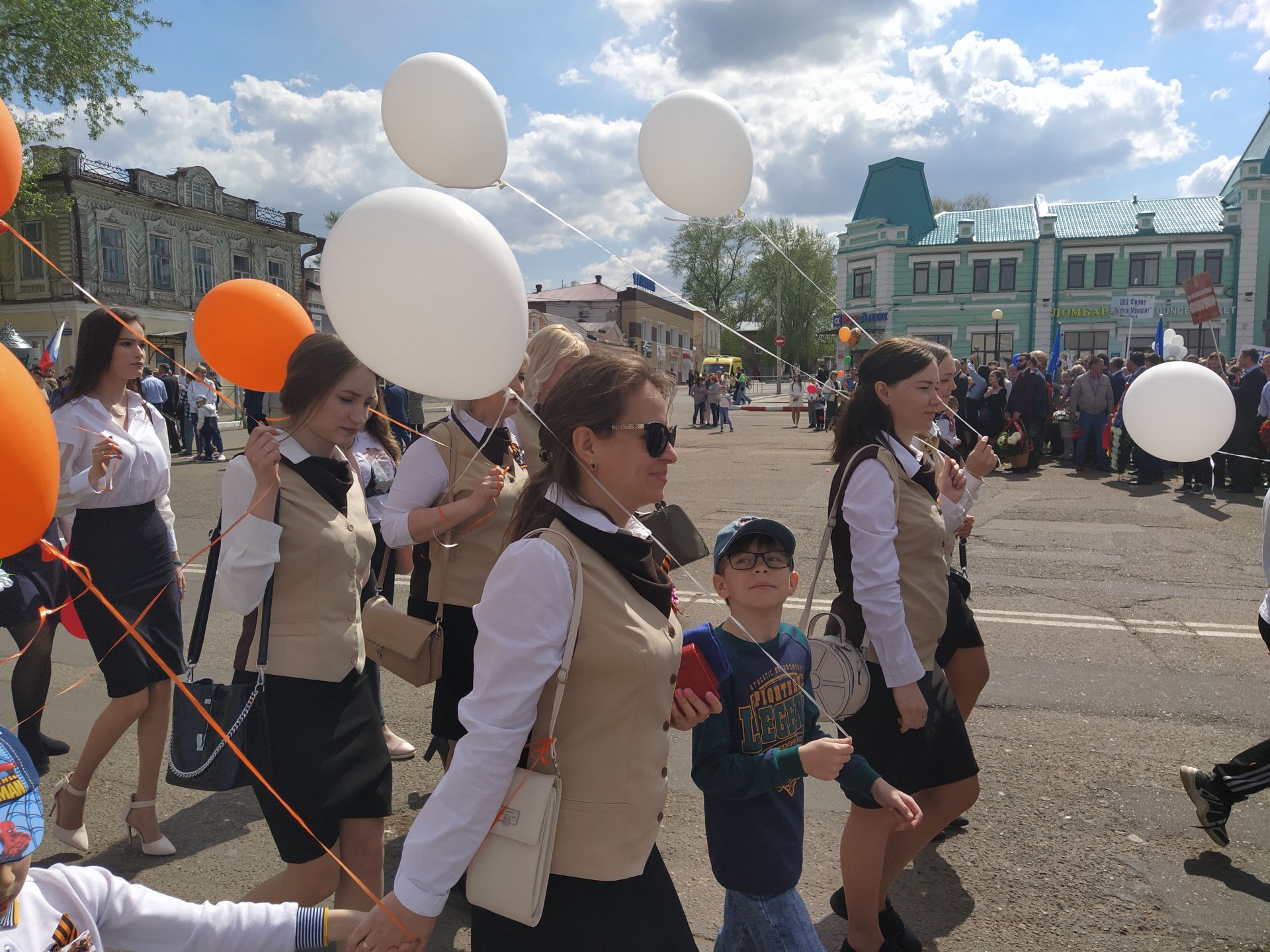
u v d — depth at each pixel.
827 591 7.00
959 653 3.10
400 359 1.65
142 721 3.17
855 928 2.46
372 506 3.97
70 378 3.21
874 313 41.28
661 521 3.03
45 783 3.71
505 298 1.65
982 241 39.50
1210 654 5.28
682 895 2.96
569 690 1.51
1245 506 10.25
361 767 2.23
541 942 1.51
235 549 2.18
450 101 2.54
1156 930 2.74
